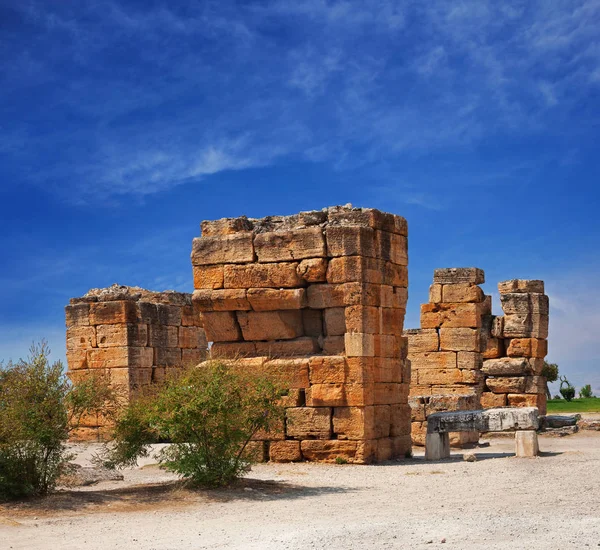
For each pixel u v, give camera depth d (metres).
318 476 17.89
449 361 32.09
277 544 10.69
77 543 11.34
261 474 18.36
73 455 15.95
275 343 21.59
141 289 34.06
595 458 18.64
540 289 35.00
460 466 18.77
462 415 21.08
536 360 33.88
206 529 12.10
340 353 20.73
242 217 22.31
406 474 17.88
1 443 14.60
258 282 21.39
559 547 9.87
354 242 20.62
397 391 21.70
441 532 11.03
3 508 14.04
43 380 15.45
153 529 12.25
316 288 21.00
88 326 31.80
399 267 22.06
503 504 13.12
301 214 21.78
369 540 10.70
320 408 20.42
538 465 17.81
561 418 31.81
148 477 18.77
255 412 16.62
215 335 22.14
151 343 32.09
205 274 22.00
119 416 17.02
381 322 21.16
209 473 16.11
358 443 19.98
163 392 16.62
